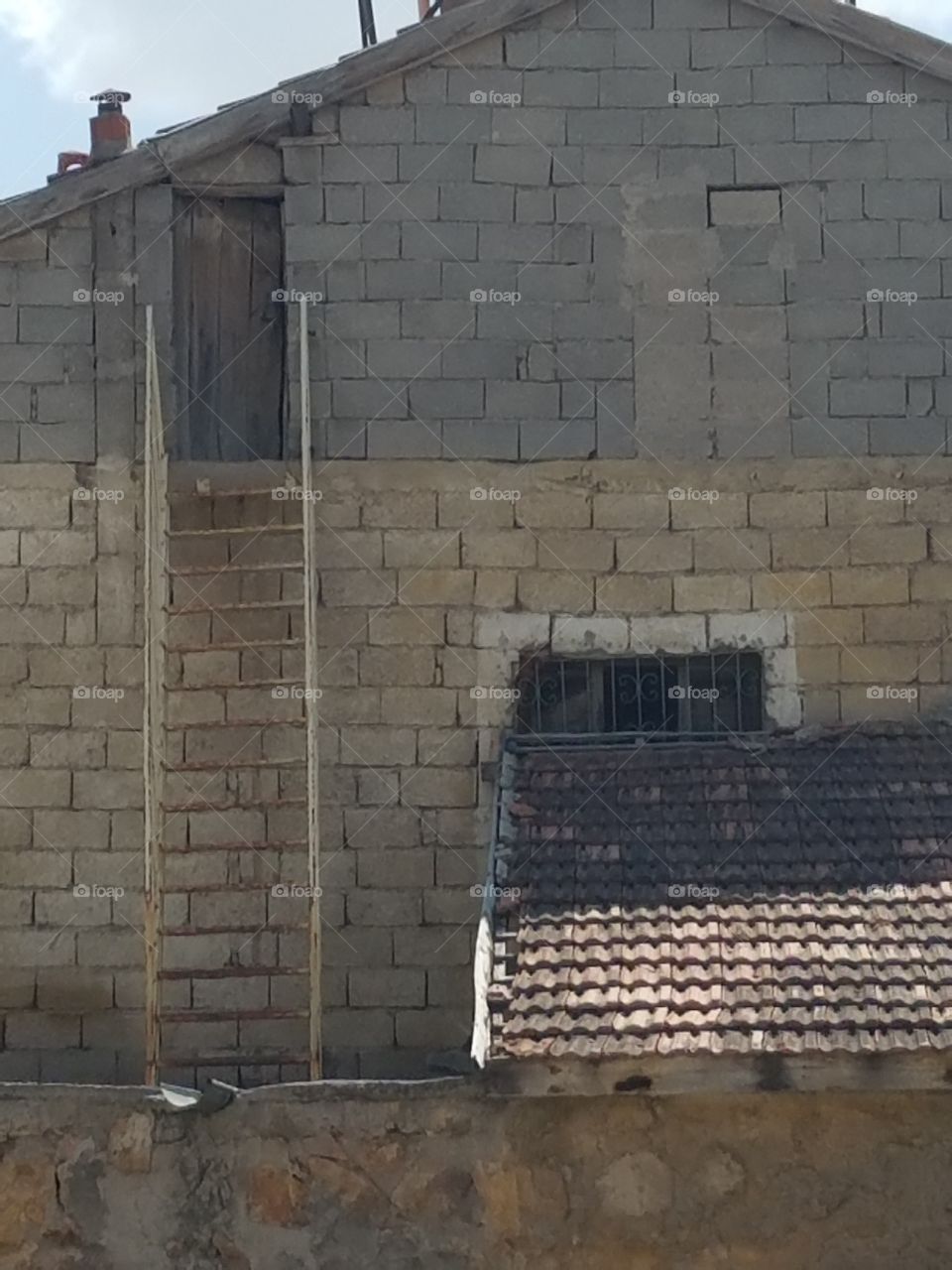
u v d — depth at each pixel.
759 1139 9.39
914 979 9.58
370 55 12.22
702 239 12.36
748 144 12.39
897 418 12.31
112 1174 9.59
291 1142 9.54
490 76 12.36
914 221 12.38
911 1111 9.36
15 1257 9.57
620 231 12.35
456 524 12.20
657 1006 9.50
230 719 12.01
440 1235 9.43
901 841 10.87
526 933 10.18
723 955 9.88
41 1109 9.63
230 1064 11.67
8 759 12.02
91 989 11.84
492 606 12.18
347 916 11.91
